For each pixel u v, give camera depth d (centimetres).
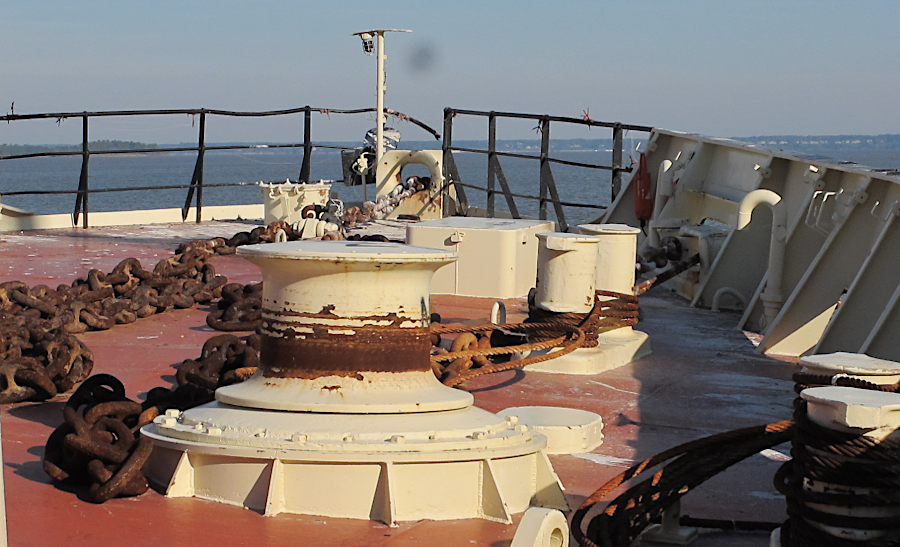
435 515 405
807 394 357
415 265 433
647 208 1399
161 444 426
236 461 411
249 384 450
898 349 716
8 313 795
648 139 1416
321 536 382
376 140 1950
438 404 433
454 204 1894
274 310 442
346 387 430
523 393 685
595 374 750
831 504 352
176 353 762
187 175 13075
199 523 392
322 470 401
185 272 1018
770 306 938
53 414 579
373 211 1859
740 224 961
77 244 1491
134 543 372
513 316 959
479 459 407
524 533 338
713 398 688
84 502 416
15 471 464
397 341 437
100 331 845
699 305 1103
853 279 846
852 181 906
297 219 1589
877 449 343
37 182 11144
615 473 505
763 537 429
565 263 755
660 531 424
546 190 1672
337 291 430
